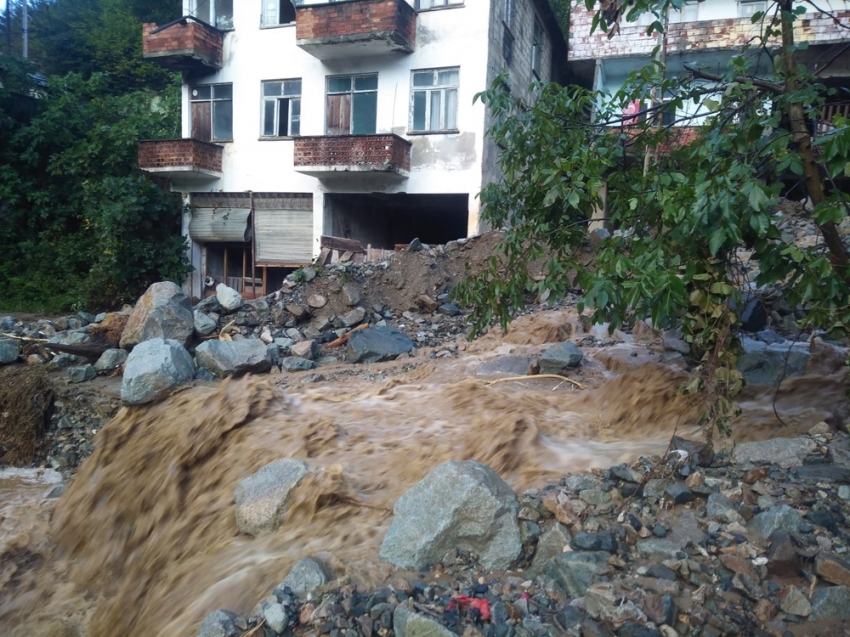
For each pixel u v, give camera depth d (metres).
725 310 3.96
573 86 6.20
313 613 3.38
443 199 18.06
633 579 3.32
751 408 5.70
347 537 4.38
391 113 16.67
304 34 16.06
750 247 4.09
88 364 10.95
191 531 5.62
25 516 7.44
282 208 17.97
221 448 6.56
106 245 17.42
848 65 15.52
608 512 3.92
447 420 6.61
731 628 3.00
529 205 6.01
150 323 10.96
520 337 10.00
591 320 4.44
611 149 5.48
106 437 8.07
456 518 3.79
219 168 18.22
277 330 11.70
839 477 4.07
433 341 11.32
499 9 16.48
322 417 6.89
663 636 2.96
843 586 3.13
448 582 3.59
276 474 5.11
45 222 19.56
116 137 18.84
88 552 6.64
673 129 6.70
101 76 21.67
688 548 3.54
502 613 3.21
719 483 4.06
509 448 5.37
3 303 17.44
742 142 3.85
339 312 12.16
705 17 17.75
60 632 5.31
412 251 13.35
